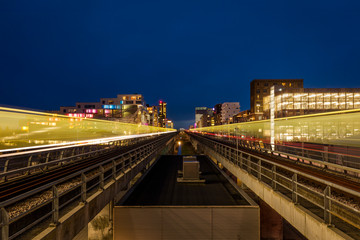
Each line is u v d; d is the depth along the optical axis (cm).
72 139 5628
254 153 2266
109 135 7044
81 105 10262
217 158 2255
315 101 5384
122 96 10762
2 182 953
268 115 6831
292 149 2461
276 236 1462
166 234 992
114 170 1003
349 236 491
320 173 1163
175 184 1470
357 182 951
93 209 750
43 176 1089
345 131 3219
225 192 1280
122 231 995
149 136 7156
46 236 489
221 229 987
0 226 391
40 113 1838
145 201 1119
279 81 10244
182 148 8031
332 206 658
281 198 771
